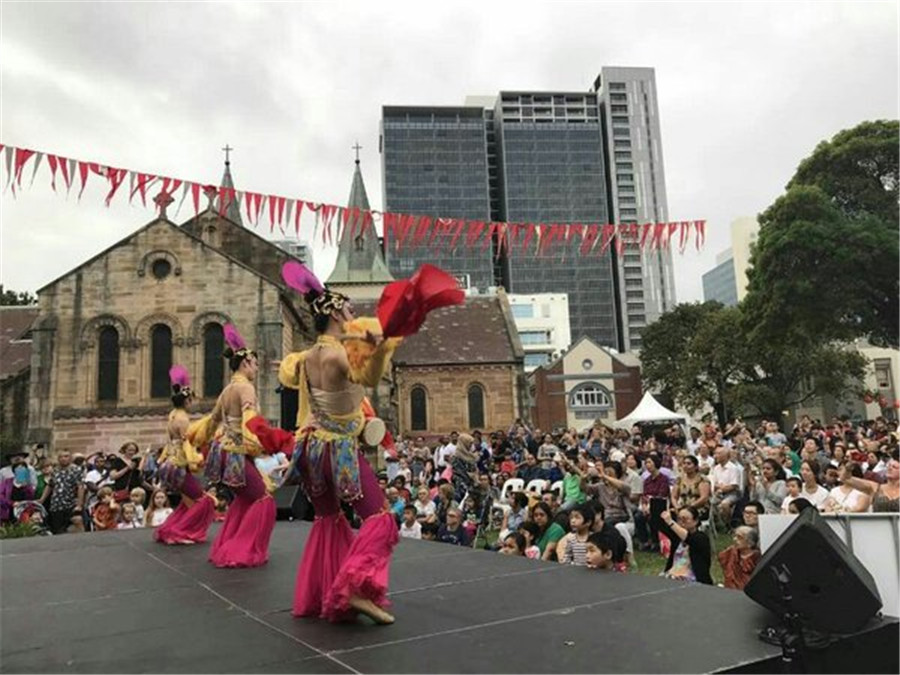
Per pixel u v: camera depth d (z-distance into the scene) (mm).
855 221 35625
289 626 4152
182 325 28406
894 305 35562
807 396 52250
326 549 4434
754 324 39781
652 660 3418
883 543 4238
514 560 6309
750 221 88000
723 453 13789
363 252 64625
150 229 28984
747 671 3367
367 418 4449
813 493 10461
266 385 27812
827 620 3631
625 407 66062
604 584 5152
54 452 27219
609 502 12500
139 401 27906
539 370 67250
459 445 17109
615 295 135250
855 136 39406
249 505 6496
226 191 10281
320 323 4496
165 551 7348
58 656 3688
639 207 134250
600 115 137375
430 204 130750
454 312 49500
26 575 6027
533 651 3580
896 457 13086
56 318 28266
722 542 13031
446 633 3928
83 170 9477
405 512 13016
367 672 3299
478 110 134500
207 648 3754
